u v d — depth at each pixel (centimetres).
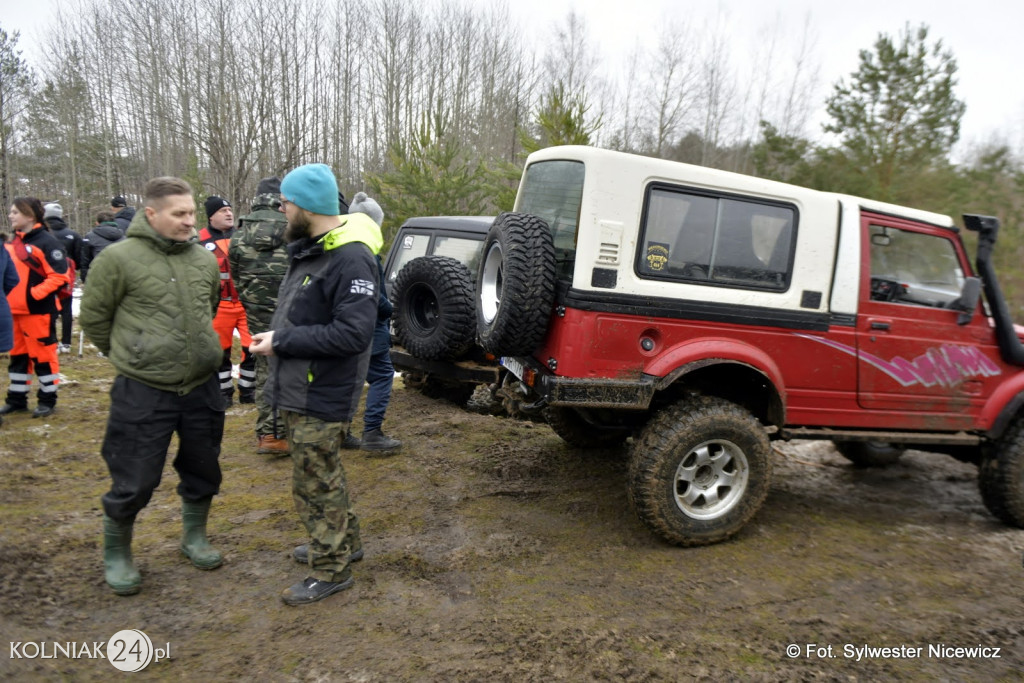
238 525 386
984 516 477
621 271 360
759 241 389
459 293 553
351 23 2541
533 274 362
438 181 1330
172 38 1989
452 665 271
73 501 407
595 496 460
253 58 1973
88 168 2525
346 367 304
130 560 314
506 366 443
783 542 407
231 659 270
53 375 573
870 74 1441
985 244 439
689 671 275
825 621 319
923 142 1408
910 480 555
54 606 298
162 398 298
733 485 393
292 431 303
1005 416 444
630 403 363
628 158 358
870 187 1389
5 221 2173
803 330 397
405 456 522
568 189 384
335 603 313
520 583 341
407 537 385
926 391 430
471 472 494
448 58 2931
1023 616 332
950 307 434
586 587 340
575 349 356
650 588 342
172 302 296
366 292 299
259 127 1917
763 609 328
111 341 296
